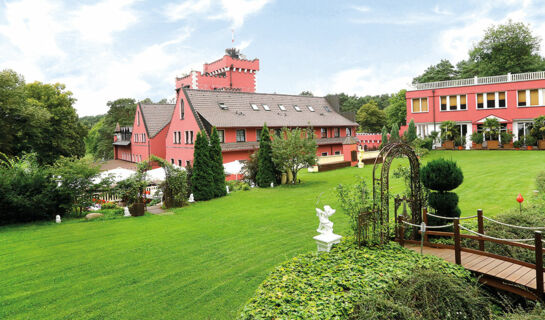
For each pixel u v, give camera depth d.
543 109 32.75
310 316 4.98
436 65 59.91
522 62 44.28
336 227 12.27
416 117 40.97
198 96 34.59
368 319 5.01
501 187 16.77
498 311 6.43
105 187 17.73
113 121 67.88
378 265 7.11
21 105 28.69
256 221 13.97
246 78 51.59
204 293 7.66
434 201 9.93
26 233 13.39
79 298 7.59
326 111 43.72
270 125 34.94
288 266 7.25
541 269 6.13
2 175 15.59
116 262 9.77
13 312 7.02
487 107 35.97
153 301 7.38
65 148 38.09
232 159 32.38
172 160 39.19
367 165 32.56
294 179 24.56
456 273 6.90
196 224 14.08
